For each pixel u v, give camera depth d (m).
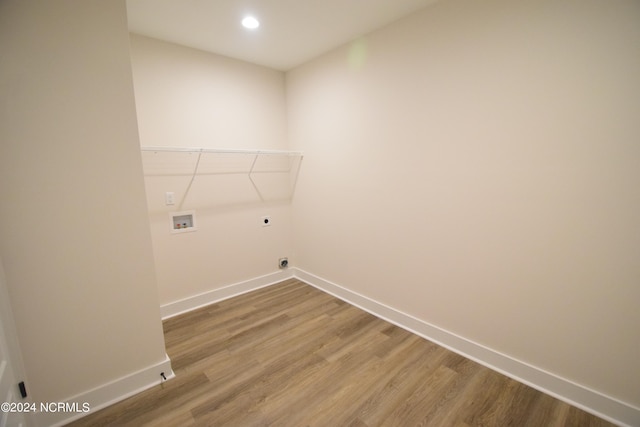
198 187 2.69
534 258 1.62
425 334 2.21
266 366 1.91
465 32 1.74
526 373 1.71
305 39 2.40
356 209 2.64
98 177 1.49
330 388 1.71
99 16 1.42
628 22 1.23
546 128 1.50
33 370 1.40
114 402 1.62
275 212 3.30
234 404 1.60
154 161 2.42
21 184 1.31
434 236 2.07
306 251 3.34
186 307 2.71
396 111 2.19
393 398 1.62
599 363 1.46
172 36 2.31
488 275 1.82
